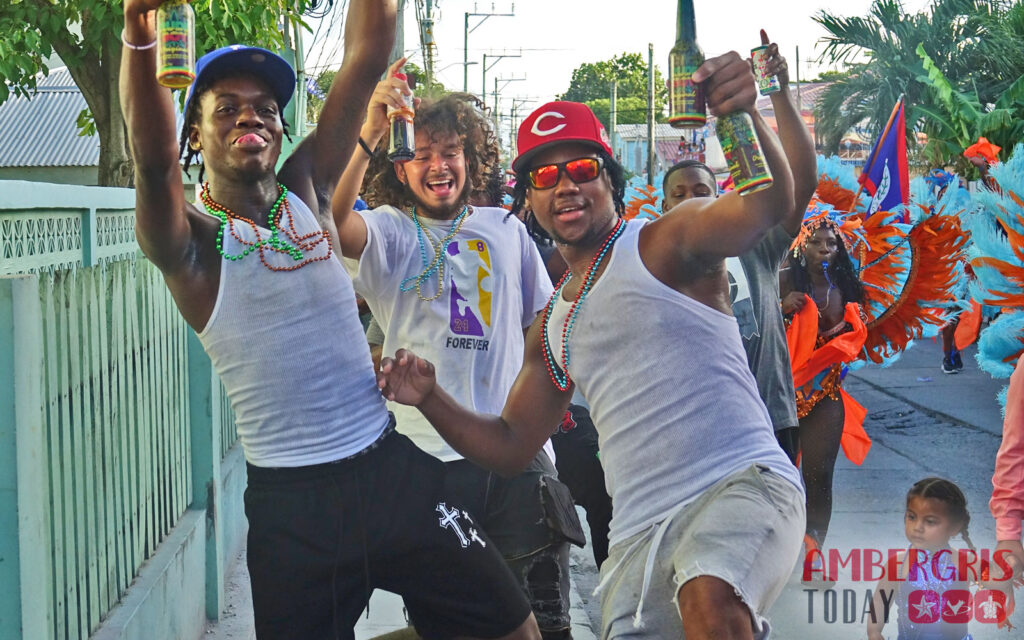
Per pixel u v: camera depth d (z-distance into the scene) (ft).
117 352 13.39
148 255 9.55
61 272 11.50
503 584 10.66
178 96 24.71
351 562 10.02
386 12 10.55
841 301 18.44
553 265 17.99
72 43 29.91
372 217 13.74
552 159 10.09
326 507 9.93
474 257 13.75
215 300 9.70
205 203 10.00
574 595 18.44
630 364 9.52
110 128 30.73
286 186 10.42
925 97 74.74
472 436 10.73
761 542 8.82
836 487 24.31
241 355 9.78
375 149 13.33
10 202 13.03
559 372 10.61
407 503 10.21
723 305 9.66
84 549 11.83
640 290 9.45
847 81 80.69
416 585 10.43
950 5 75.25
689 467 9.36
